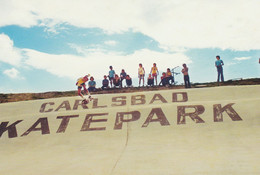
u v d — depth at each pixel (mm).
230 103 14641
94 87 20375
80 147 11781
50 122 14641
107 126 13812
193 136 11914
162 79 20078
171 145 10938
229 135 11578
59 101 17344
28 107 16844
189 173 7418
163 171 7742
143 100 16422
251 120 12781
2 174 8641
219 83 19906
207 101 15328
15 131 14031
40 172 8516
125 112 14984
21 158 10859
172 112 14492
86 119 14648
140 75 20375
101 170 8219
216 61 19797
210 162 8258
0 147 12594
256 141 10453
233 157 8617
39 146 12359
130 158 9398
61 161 9867
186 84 18531
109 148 11297
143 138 12242
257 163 7832
